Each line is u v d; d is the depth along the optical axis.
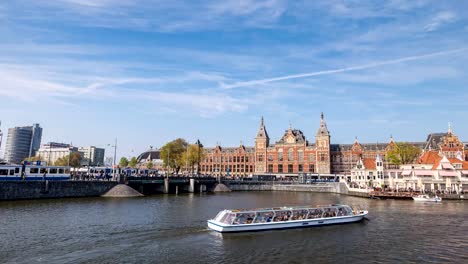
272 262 31.14
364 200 89.88
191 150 149.88
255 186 135.62
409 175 105.62
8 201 64.94
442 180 100.81
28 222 45.19
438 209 67.44
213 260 31.44
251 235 41.06
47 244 34.94
